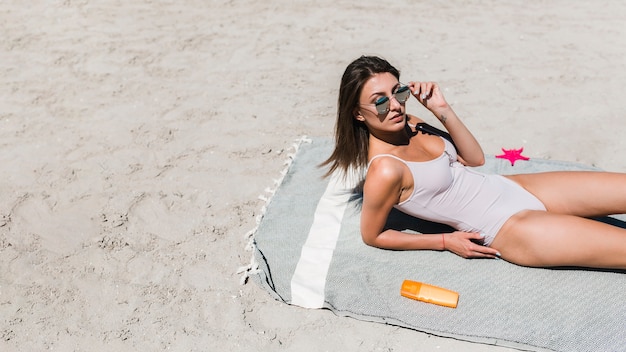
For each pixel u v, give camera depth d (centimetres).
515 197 359
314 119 563
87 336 339
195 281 376
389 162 338
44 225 428
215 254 398
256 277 371
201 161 502
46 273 384
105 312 355
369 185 342
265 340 334
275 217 420
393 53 691
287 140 529
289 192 446
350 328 340
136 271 385
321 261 379
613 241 327
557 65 661
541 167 464
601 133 536
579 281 353
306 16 796
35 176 483
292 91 614
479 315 339
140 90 616
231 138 534
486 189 357
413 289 350
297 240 398
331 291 359
